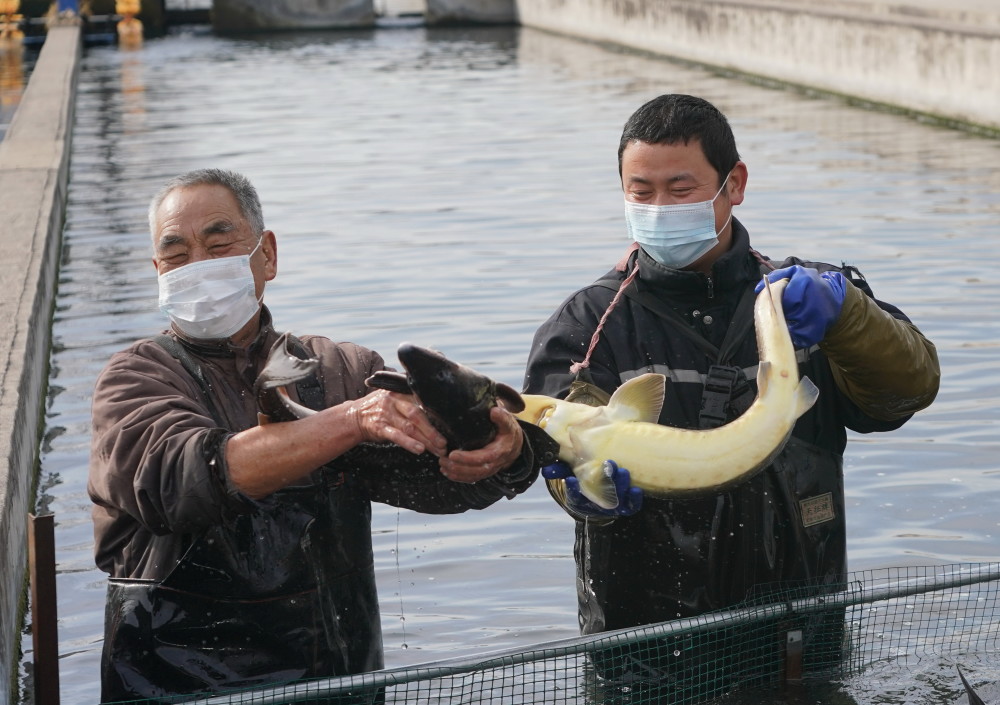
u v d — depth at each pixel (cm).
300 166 1862
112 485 355
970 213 1391
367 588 387
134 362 374
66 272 1308
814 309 385
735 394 403
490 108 2480
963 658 456
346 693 357
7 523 591
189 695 354
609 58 3550
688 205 401
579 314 423
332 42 4200
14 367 812
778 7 2827
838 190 1552
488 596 599
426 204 1548
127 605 366
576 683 433
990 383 852
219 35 4494
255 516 360
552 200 1546
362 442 365
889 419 420
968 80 2122
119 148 2109
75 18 4284
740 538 404
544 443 360
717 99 2611
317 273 1220
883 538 636
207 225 372
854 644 464
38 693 367
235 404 378
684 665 411
